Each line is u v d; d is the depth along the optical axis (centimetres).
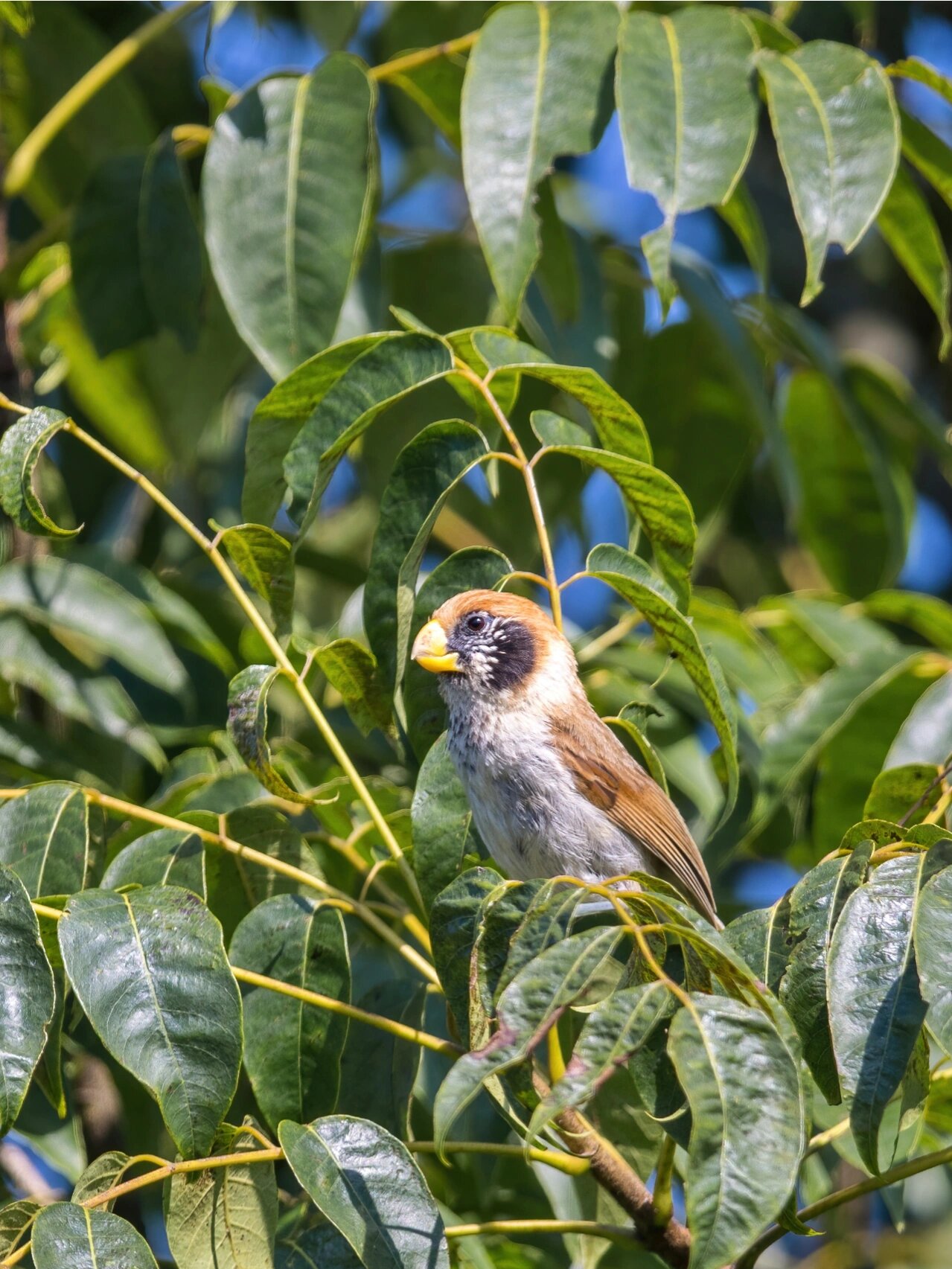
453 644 861
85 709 867
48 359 1138
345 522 1330
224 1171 607
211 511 1230
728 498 1150
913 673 905
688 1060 471
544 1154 633
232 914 753
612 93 780
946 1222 1248
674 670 955
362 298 994
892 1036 524
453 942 608
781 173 1574
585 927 830
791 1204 564
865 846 575
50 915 602
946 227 1455
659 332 1128
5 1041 547
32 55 1133
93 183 932
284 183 830
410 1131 737
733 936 586
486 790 858
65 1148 754
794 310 1159
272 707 973
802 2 1179
